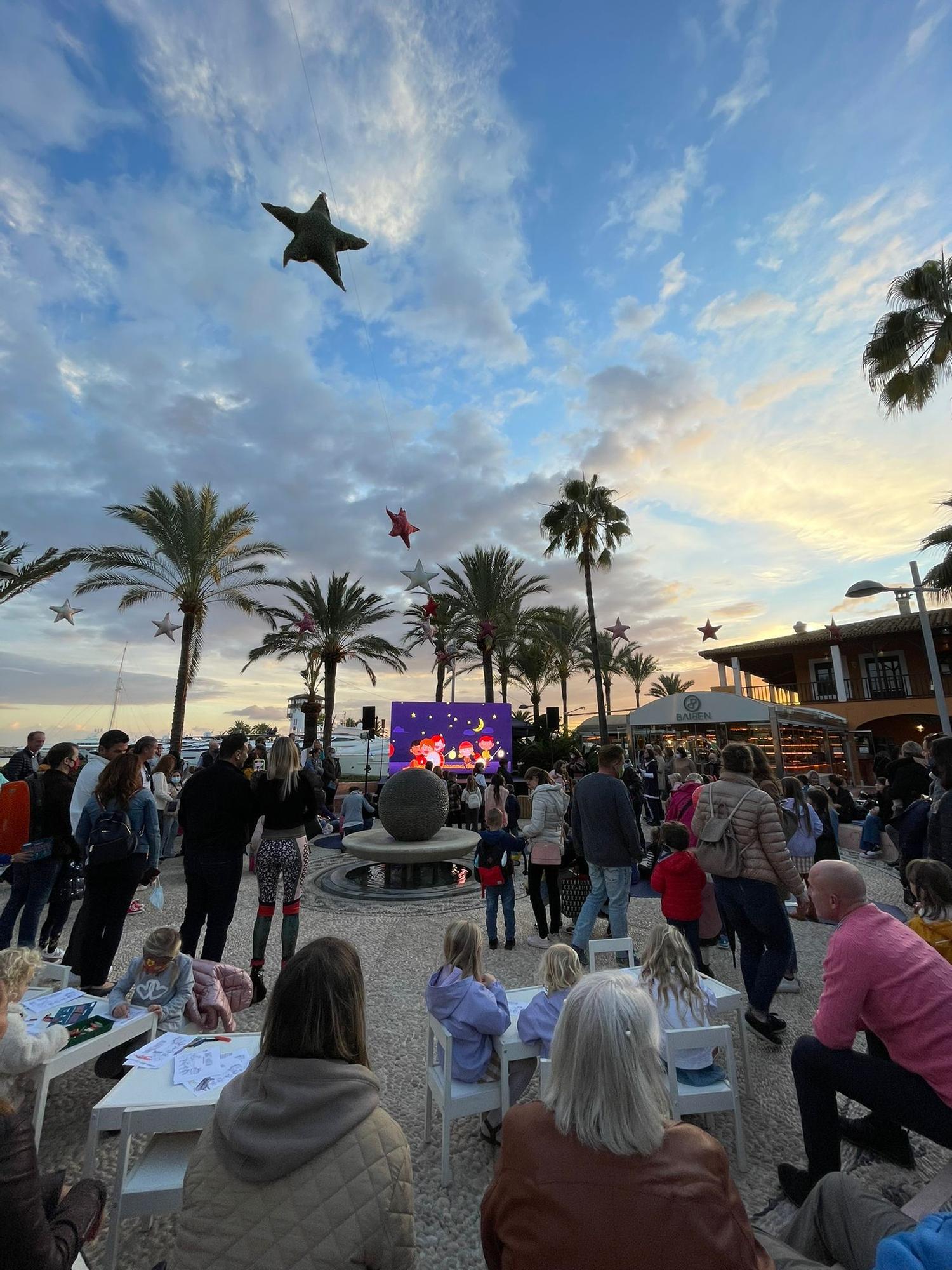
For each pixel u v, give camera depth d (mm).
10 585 16500
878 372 14609
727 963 5367
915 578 16703
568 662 33844
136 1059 2561
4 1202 1378
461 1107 2785
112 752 5492
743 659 32906
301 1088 1349
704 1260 1087
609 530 23781
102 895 4145
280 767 4789
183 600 18953
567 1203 1154
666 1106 1311
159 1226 2463
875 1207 1730
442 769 20125
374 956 5707
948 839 4488
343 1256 1192
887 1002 2254
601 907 5223
